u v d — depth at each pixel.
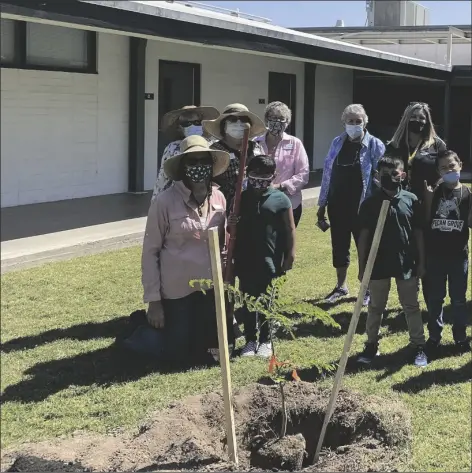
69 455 2.95
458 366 4.61
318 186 14.32
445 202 4.66
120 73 11.56
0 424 3.63
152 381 4.25
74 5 6.54
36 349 4.78
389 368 4.56
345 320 5.59
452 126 20.34
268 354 4.68
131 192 11.91
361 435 2.90
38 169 10.05
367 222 4.49
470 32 19.14
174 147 4.82
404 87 20.36
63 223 8.84
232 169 4.82
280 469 2.70
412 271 4.56
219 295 2.61
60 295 6.12
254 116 4.74
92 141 11.10
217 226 4.46
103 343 4.93
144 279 4.46
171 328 4.51
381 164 4.43
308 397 3.15
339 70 19.47
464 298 4.82
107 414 3.77
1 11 5.70
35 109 9.94
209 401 3.19
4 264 6.85
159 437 2.94
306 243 8.81
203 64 13.70
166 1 11.20
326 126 19.09
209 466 2.58
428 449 3.46
